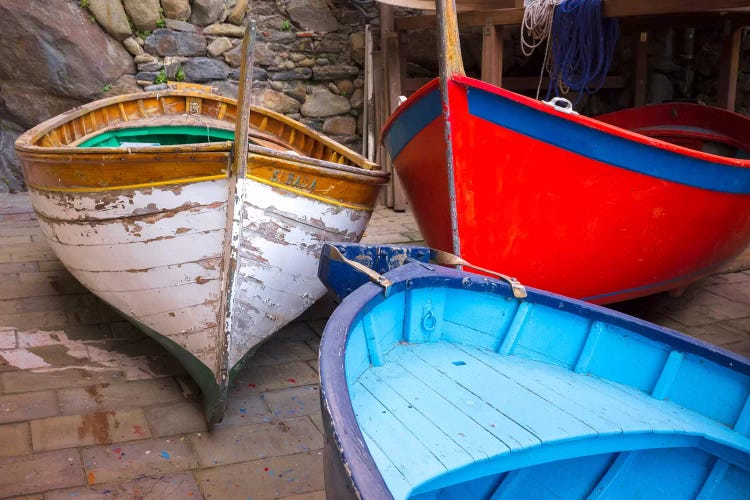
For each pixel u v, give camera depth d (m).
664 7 5.15
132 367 3.71
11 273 5.00
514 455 1.96
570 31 5.79
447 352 2.64
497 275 2.78
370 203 3.81
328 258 2.65
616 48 8.49
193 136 5.68
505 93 3.39
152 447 2.98
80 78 7.11
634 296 4.36
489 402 2.23
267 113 5.21
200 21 7.39
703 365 2.34
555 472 2.36
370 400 2.17
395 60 7.25
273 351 4.00
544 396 2.31
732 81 7.14
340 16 7.78
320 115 7.91
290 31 7.68
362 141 8.04
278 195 3.21
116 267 3.36
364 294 2.35
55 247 3.94
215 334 3.26
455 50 3.44
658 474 2.35
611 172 3.70
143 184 3.07
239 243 3.11
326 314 4.59
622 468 2.28
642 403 2.35
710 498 2.20
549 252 3.89
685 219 4.09
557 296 2.65
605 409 2.26
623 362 2.54
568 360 2.66
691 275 4.59
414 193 4.33
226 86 7.59
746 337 4.30
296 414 3.31
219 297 3.21
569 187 3.70
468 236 3.75
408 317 2.66
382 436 1.97
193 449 2.99
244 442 3.06
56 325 4.18
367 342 2.41
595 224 3.85
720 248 4.58
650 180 3.81
